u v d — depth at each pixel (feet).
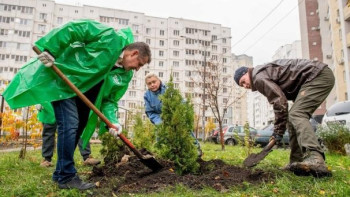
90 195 8.57
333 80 10.44
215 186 9.24
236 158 17.83
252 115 422.82
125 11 174.70
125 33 11.38
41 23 159.94
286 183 9.14
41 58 8.45
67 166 9.07
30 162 15.61
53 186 9.33
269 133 51.21
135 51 10.02
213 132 65.92
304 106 10.26
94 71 9.37
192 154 11.33
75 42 9.43
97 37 9.30
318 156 9.74
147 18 181.16
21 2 156.35
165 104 11.60
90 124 9.82
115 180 10.16
